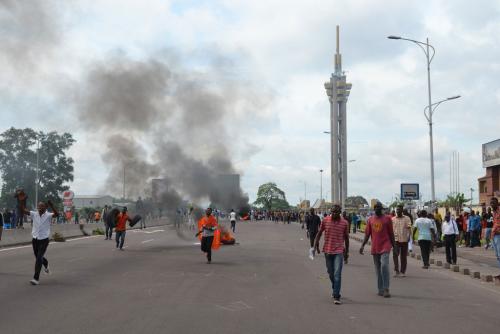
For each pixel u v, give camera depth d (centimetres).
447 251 1791
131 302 997
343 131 13038
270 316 882
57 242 2734
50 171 6631
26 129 6562
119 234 2253
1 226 1552
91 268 1541
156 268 1563
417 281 1405
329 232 1038
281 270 1564
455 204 5944
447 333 784
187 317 863
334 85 10056
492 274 1500
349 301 1049
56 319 839
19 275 1366
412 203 3055
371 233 1142
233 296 1079
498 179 5250
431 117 3086
